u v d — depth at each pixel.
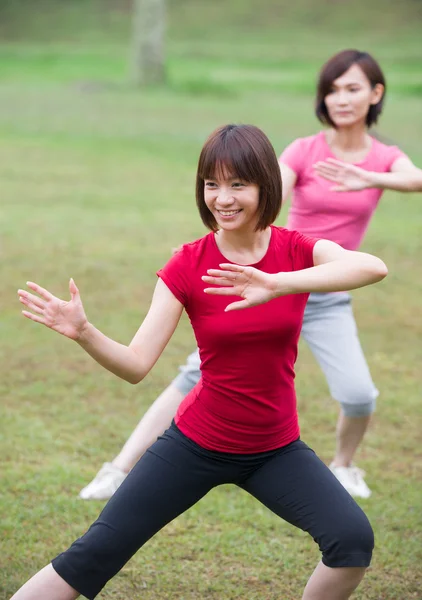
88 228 11.01
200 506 4.77
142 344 3.15
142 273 9.23
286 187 4.68
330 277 3.02
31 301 2.98
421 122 19.52
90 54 35.50
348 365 4.68
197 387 3.29
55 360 6.90
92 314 7.88
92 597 3.15
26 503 4.68
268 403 3.18
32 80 27.75
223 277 2.96
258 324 3.10
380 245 10.70
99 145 17.20
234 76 30.17
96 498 4.71
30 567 4.07
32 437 5.50
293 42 39.78
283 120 19.81
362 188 4.49
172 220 11.63
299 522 3.15
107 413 5.97
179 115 20.97
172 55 36.22
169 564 4.20
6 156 15.73
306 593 3.15
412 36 40.12
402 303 8.73
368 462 5.40
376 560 4.28
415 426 5.98
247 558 4.28
